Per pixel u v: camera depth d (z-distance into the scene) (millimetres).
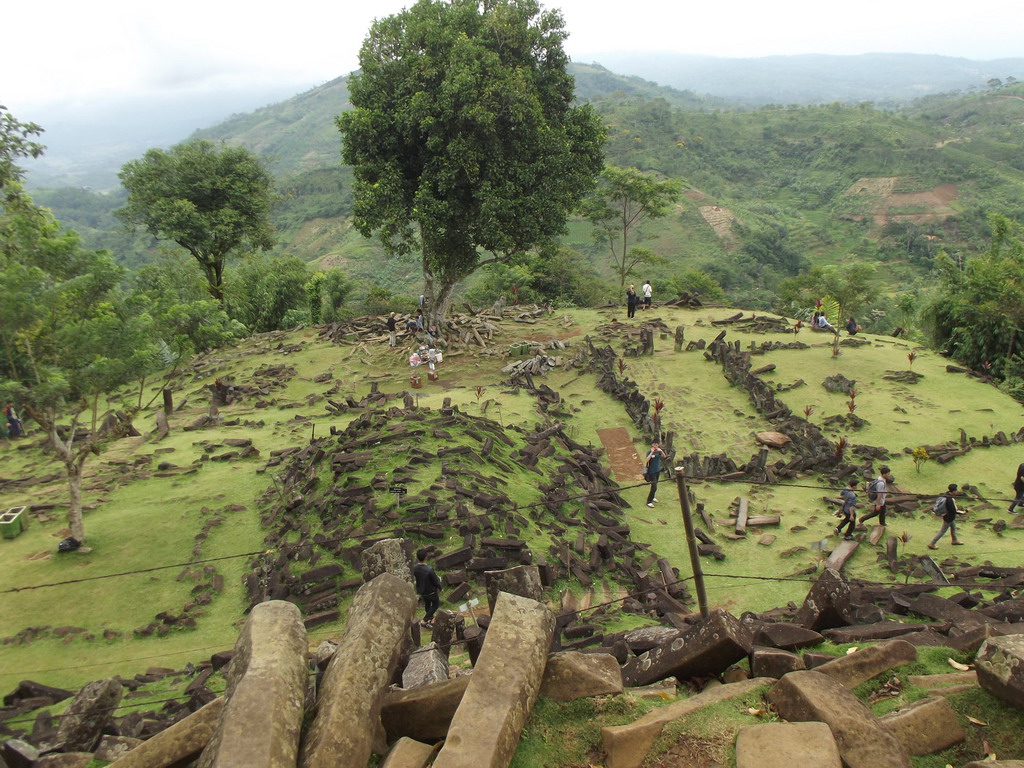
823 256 138625
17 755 7160
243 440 23594
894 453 21906
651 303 40719
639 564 15891
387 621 5871
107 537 17250
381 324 37281
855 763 4668
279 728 4559
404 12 30250
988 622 9094
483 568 14148
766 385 26281
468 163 28328
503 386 28125
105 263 16109
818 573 15555
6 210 22469
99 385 16438
